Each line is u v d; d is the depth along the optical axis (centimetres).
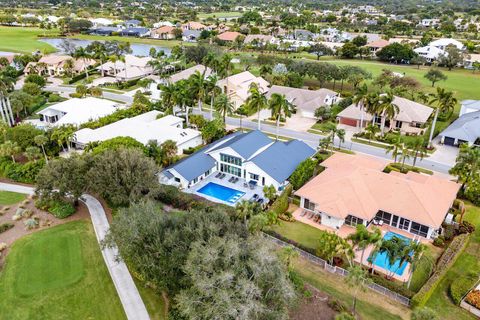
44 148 6638
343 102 9362
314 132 8219
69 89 11550
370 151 7194
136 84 12150
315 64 11594
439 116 8800
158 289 3459
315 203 4975
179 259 3222
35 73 12712
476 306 3462
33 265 4025
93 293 3650
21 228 4681
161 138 6856
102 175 4688
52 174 4828
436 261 4188
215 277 2758
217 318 2595
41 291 3669
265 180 5841
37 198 5356
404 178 5256
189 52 13912
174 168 5809
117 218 3834
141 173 4769
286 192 5281
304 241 4559
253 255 2978
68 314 3409
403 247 3631
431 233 4600
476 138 7212
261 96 7694
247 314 2567
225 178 6150
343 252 3984
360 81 11044
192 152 6956
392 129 8238
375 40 18912
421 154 6334
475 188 5284
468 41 17250
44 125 8100
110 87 11806
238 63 14638
